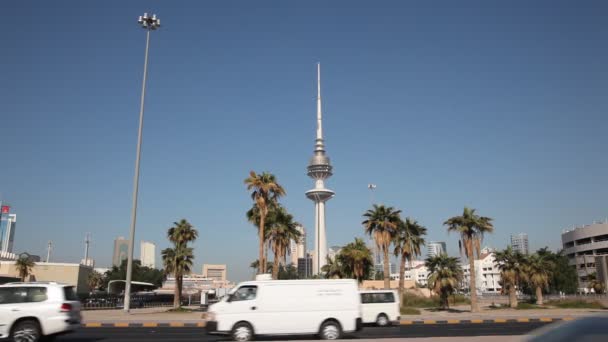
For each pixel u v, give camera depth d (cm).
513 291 6288
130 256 3597
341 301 1845
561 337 529
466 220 5303
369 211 5284
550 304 6544
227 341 1844
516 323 3158
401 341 1596
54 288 1625
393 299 3098
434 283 5634
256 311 1803
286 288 1841
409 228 5578
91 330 2480
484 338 1647
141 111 3775
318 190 18650
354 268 5578
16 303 1576
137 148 3716
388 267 5156
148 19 3906
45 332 1559
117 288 8531
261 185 4675
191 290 10606
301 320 1811
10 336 1545
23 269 7369
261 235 4647
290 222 5206
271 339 1858
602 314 561
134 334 2203
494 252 6569
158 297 7431
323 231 18512
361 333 2312
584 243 12019
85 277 8144
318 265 17400
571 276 9188
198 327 2741
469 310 5538
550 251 9362
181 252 5431
